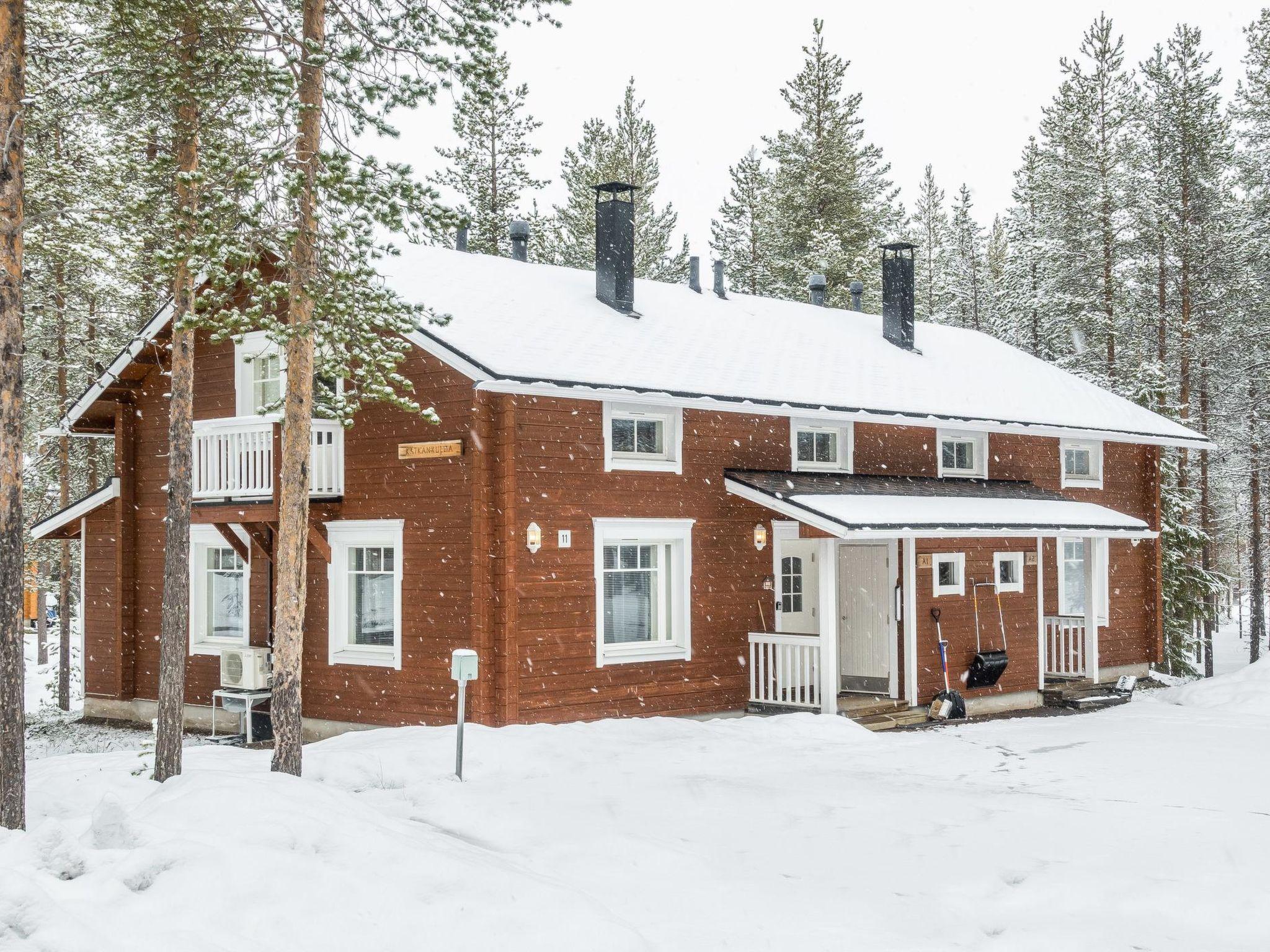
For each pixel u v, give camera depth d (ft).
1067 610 81.10
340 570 58.70
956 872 30.73
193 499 61.00
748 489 59.98
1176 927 26.84
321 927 24.20
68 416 70.44
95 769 43.98
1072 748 51.34
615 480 56.75
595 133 153.99
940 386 77.36
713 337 69.56
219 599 65.57
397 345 42.68
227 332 40.93
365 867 27.27
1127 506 87.71
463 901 26.02
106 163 63.72
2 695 30.99
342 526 58.34
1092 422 82.89
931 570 64.80
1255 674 72.84
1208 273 117.80
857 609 66.08
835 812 37.45
